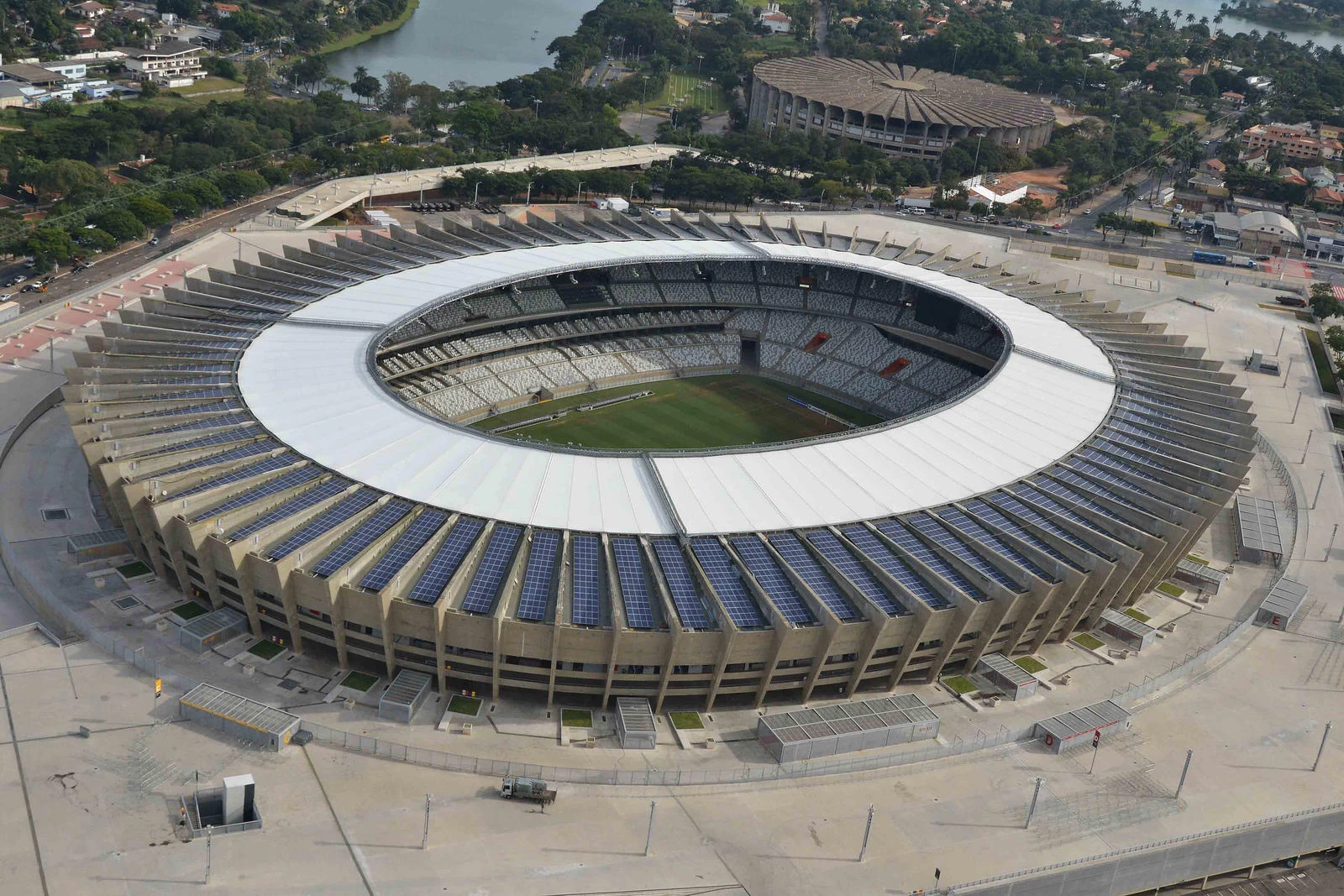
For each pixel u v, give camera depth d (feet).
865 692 486.38
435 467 520.42
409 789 410.72
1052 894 406.41
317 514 482.28
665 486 517.55
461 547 469.98
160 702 440.86
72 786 396.37
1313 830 442.91
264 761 416.67
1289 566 628.28
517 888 373.20
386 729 436.35
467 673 455.63
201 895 358.23
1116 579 518.37
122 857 369.71
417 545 467.93
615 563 469.57
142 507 483.51
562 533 482.69
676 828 406.00
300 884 365.61
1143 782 451.53
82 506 570.05
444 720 444.14
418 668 461.37
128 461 497.46
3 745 411.75
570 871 382.22
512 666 447.01
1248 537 638.94
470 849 386.73
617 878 381.40
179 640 474.49
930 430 593.83
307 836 384.88
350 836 386.73
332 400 574.15
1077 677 508.94
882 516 515.09
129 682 451.53
